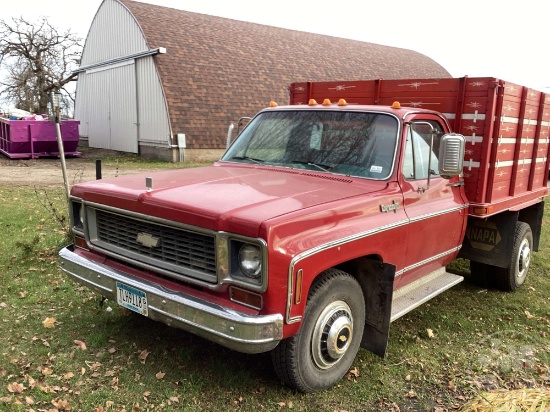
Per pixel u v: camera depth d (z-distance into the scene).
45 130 18.67
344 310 3.73
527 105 5.89
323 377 3.72
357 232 3.64
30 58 30.61
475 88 5.17
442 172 4.21
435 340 4.82
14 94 31.23
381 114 4.51
